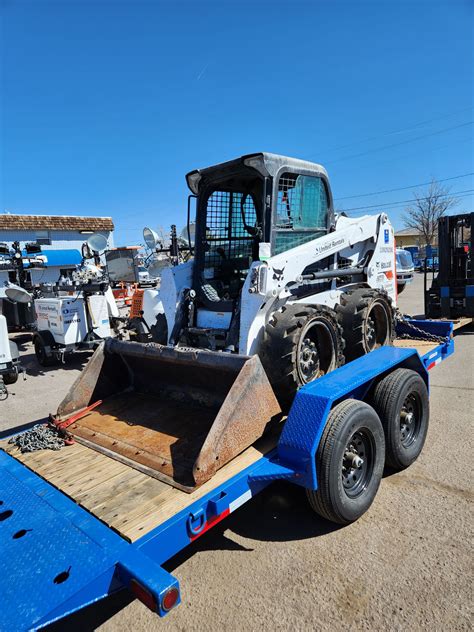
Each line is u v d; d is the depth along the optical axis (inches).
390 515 124.3
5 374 280.1
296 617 91.8
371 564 105.6
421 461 154.3
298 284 157.4
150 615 96.3
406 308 533.6
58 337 340.8
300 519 125.9
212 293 176.2
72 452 121.6
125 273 538.3
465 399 213.5
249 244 194.4
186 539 88.7
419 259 1354.6
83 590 71.7
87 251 390.6
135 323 301.9
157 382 151.4
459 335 368.2
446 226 374.0
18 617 66.6
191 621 92.9
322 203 182.4
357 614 91.5
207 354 122.8
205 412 136.0
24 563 77.9
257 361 112.9
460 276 383.9
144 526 85.4
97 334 345.7
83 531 85.7
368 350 181.8
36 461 117.5
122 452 118.0
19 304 438.0
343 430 111.0
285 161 157.3
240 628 90.2
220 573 106.0
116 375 156.3
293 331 135.4
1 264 446.0
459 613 90.1
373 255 206.7
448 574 100.8
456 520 120.2
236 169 161.5
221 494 94.8
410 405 150.9
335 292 186.5
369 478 124.9
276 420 118.8
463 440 168.9
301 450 105.8
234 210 187.3
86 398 148.0
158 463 109.7
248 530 121.9
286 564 107.6
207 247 178.5
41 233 862.5
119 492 98.7
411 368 158.7
